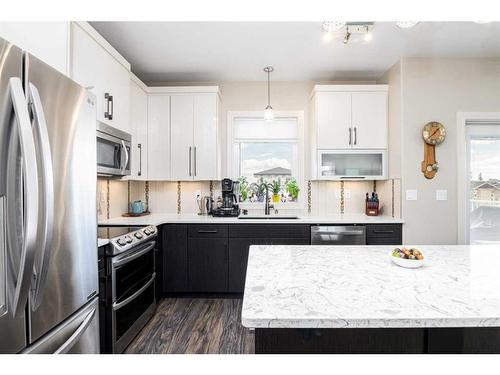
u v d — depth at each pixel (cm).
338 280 119
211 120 330
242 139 369
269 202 365
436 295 102
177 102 332
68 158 131
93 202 153
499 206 310
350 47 277
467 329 96
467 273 129
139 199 364
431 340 96
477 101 298
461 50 284
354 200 361
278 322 84
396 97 309
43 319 115
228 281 303
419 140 299
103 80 218
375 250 177
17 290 98
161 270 301
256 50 282
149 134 331
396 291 106
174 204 364
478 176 310
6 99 99
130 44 268
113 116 234
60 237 125
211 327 239
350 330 97
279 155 371
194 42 265
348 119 325
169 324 245
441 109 298
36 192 100
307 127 363
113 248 187
